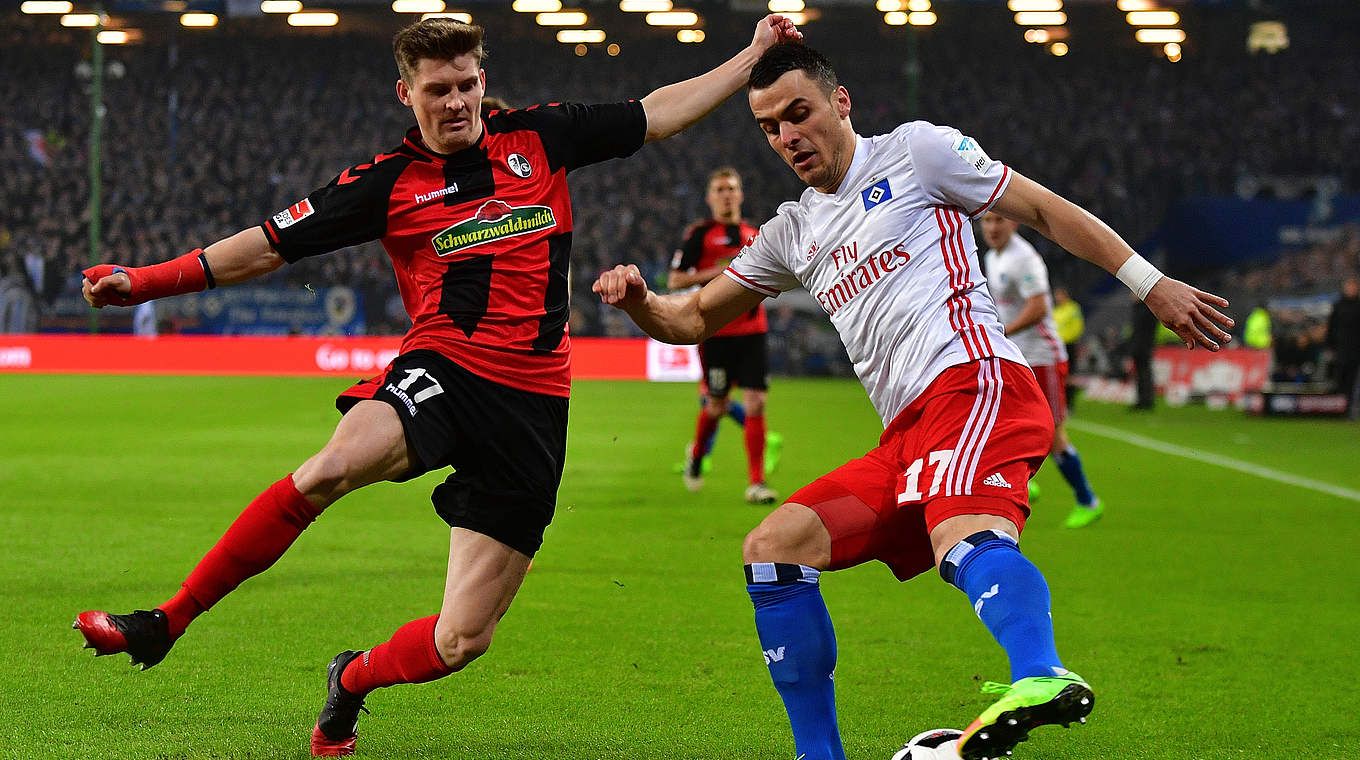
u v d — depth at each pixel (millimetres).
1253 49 84312
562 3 80000
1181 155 74125
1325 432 35875
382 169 7332
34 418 33406
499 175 7500
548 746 7922
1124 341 58969
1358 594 13266
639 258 67688
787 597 6957
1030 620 5867
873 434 31906
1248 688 9609
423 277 7461
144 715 8367
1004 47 85125
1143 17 79938
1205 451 29750
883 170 7375
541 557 14742
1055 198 7238
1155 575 14328
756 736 8156
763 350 19547
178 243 69375
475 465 7418
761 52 8562
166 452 25500
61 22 80000
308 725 8219
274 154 74812
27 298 62719
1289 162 72375
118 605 11555
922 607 12352
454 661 7305
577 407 40125
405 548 15055
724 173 20297
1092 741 8273
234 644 10305
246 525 6922
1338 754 8023
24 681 9125
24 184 71250
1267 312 52094
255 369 59844
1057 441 17828
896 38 84562
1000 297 17906
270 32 83812
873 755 7844
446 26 7145
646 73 84375
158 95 78312
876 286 7355
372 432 7043
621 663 9992
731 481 22297
